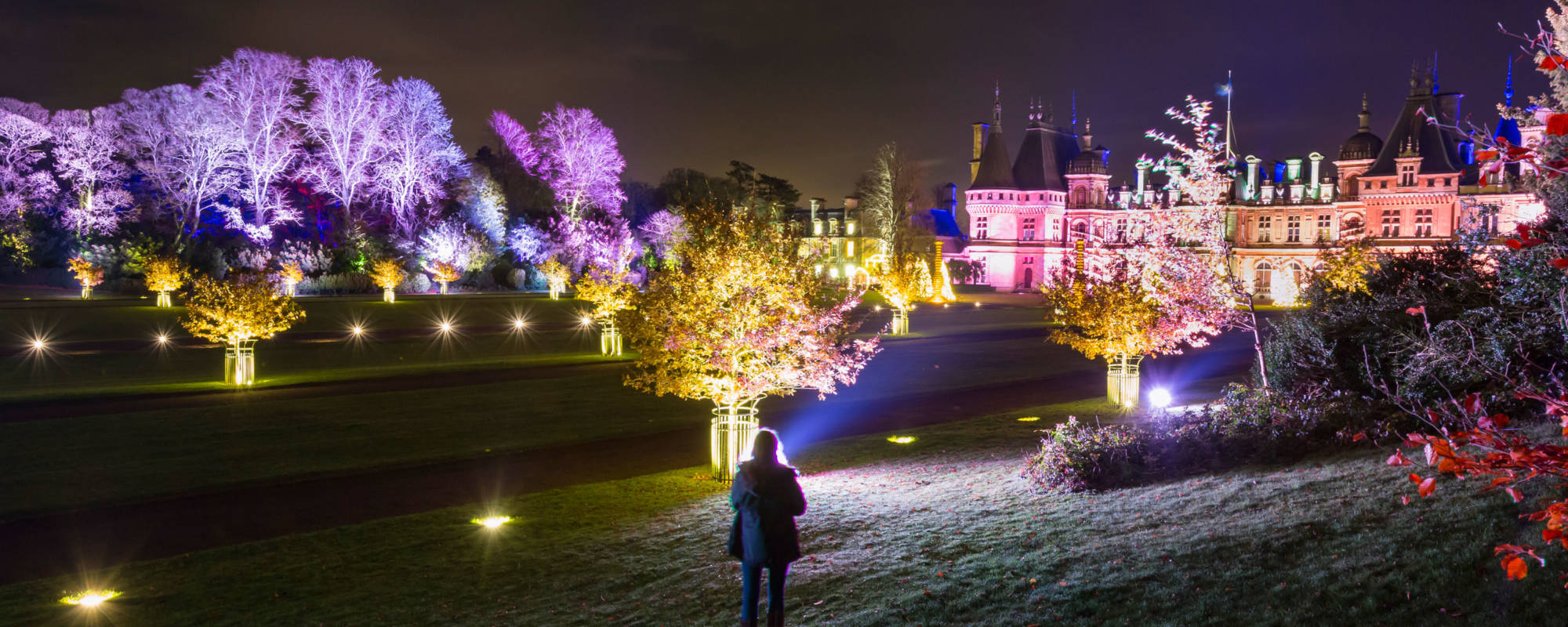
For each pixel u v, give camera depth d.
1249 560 9.38
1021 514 13.40
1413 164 81.38
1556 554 7.80
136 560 14.56
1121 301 26.83
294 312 35.31
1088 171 105.81
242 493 18.72
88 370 37.56
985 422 25.53
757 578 8.23
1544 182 14.69
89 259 72.12
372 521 16.48
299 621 11.45
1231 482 13.28
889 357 42.16
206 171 77.88
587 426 26.02
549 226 95.00
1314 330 19.50
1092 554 10.52
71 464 21.00
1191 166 23.27
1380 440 14.21
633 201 118.25
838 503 15.97
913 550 12.05
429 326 57.72
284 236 89.19
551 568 13.20
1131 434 15.93
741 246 18.72
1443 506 9.79
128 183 83.12
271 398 30.39
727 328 18.88
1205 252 23.52
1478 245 17.34
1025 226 108.81
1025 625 8.63
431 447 23.14
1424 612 7.45
